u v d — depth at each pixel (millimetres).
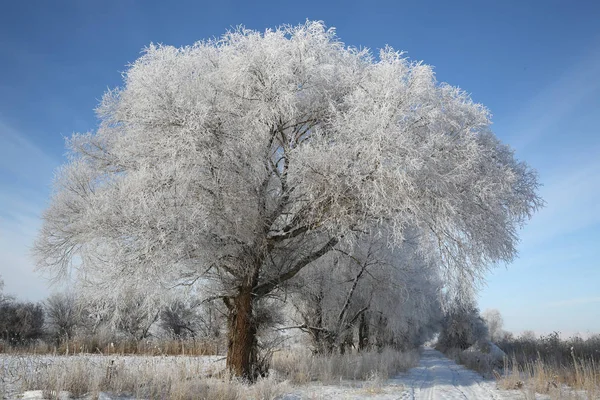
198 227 10844
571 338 21875
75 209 13852
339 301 21297
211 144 11492
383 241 17891
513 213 14609
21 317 33844
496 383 13617
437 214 12102
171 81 12039
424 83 12195
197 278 13305
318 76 13266
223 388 8914
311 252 14727
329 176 11398
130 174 12219
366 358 16922
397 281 20953
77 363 8703
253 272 12891
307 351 20250
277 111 12414
